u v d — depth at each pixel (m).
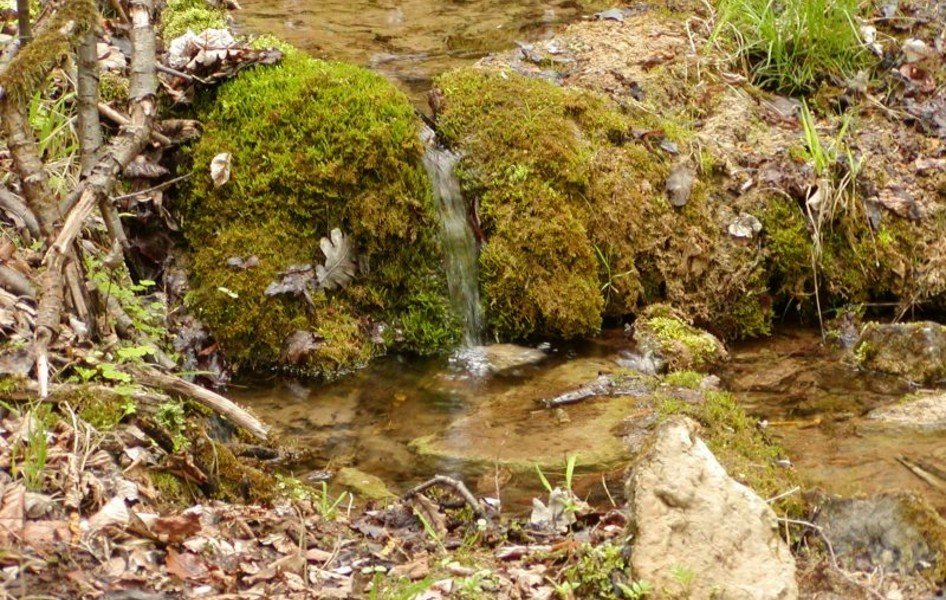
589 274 5.50
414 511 3.76
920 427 4.62
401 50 6.64
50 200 3.93
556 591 3.25
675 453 3.28
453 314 5.42
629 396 4.84
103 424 3.58
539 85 5.96
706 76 6.45
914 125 6.43
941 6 7.12
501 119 5.68
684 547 3.17
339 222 5.30
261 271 5.16
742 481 3.88
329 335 5.16
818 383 5.14
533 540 3.64
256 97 5.39
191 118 5.42
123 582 3.02
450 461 4.31
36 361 3.68
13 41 4.80
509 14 7.26
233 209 5.26
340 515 3.77
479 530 3.65
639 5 7.24
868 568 3.46
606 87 6.25
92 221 4.85
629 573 3.20
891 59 6.74
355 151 5.28
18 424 3.47
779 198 5.83
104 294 4.29
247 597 3.09
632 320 5.65
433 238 5.39
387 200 5.29
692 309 5.68
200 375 4.95
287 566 3.29
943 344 5.16
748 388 5.10
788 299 5.87
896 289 5.90
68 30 3.87
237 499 3.77
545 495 4.04
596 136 5.80
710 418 4.55
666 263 5.68
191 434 3.84
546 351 5.38
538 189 5.52
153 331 4.52
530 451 4.37
